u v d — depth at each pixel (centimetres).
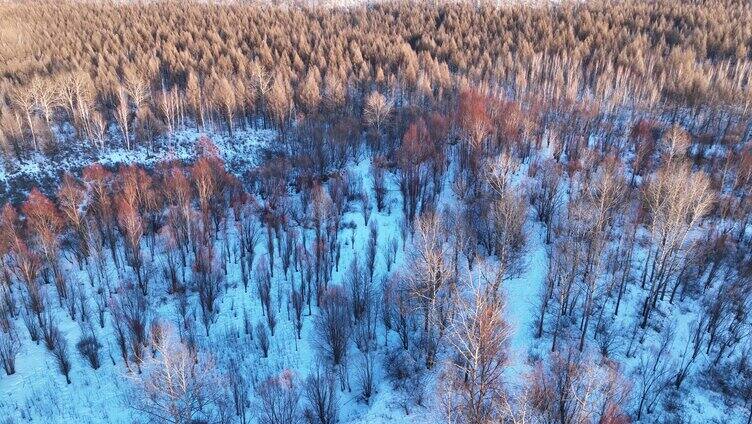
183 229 6756
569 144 8469
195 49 12456
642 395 4556
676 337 5216
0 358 5231
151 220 7194
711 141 8412
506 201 5906
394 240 6662
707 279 5731
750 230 6419
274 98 9850
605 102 9862
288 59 11788
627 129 8944
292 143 9425
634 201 6781
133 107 10212
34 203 7088
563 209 6688
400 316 5312
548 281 5506
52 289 6178
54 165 8538
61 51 11788
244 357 5394
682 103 9544
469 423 3634
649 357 4978
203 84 10931
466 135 8150
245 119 10325
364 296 5581
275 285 6372
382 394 4919
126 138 9069
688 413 4500
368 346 5394
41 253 6234
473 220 6512
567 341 5125
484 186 7056
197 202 7606
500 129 8381
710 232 5859
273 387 4759
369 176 8288
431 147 7906
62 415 4800
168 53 11900
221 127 10088
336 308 5350
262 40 13150
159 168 8719
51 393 5006
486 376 3903
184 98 10238
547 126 9019
